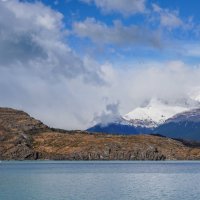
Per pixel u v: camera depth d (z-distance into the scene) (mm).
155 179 191500
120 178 198625
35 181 180125
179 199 116750
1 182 174625
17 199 117562
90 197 121312
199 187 149875
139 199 116938
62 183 169250
